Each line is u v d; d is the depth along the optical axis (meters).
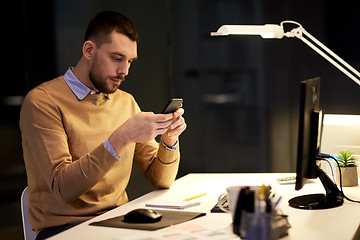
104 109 2.04
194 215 1.61
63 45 3.39
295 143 3.57
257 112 3.67
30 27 3.36
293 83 3.50
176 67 3.68
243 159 3.73
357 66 3.28
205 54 3.69
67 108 1.94
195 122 3.76
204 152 3.78
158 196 1.96
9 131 3.37
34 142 1.84
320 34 3.37
